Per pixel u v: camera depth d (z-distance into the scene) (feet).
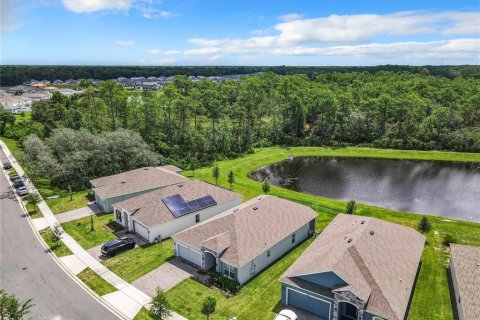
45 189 165.68
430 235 120.67
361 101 318.04
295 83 451.53
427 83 426.51
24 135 255.91
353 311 76.33
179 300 82.28
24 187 158.51
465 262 88.07
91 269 95.81
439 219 136.05
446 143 265.75
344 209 144.36
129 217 118.11
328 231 103.19
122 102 262.67
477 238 118.73
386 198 169.37
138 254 104.53
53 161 164.35
